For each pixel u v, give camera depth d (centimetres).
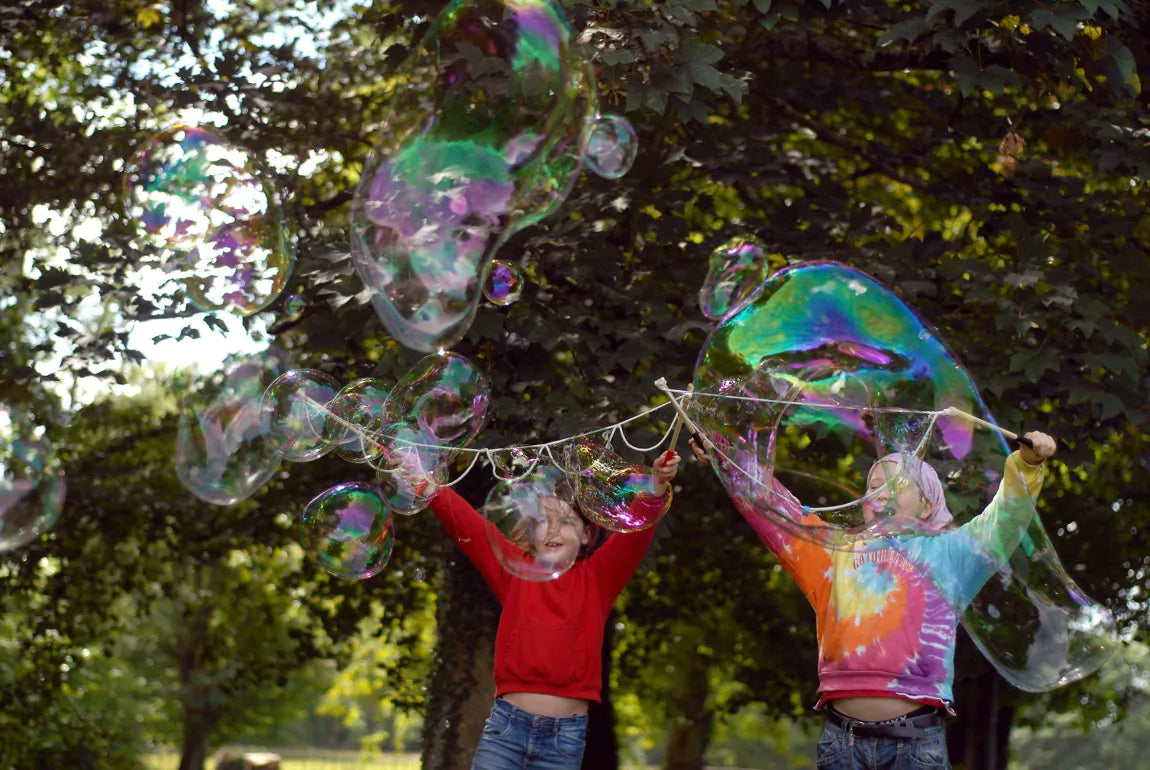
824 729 315
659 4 453
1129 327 542
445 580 692
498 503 352
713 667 1302
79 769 1513
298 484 829
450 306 326
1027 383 547
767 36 627
